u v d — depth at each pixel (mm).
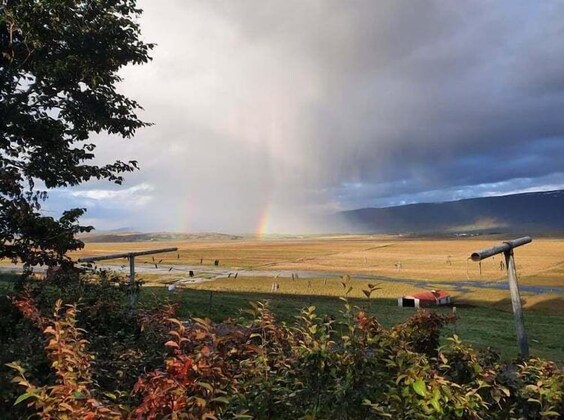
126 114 12562
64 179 11930
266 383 3332
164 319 4836
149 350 4594
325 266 101500
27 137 11414
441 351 3688
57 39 11062
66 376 2938
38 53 10906
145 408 2584
